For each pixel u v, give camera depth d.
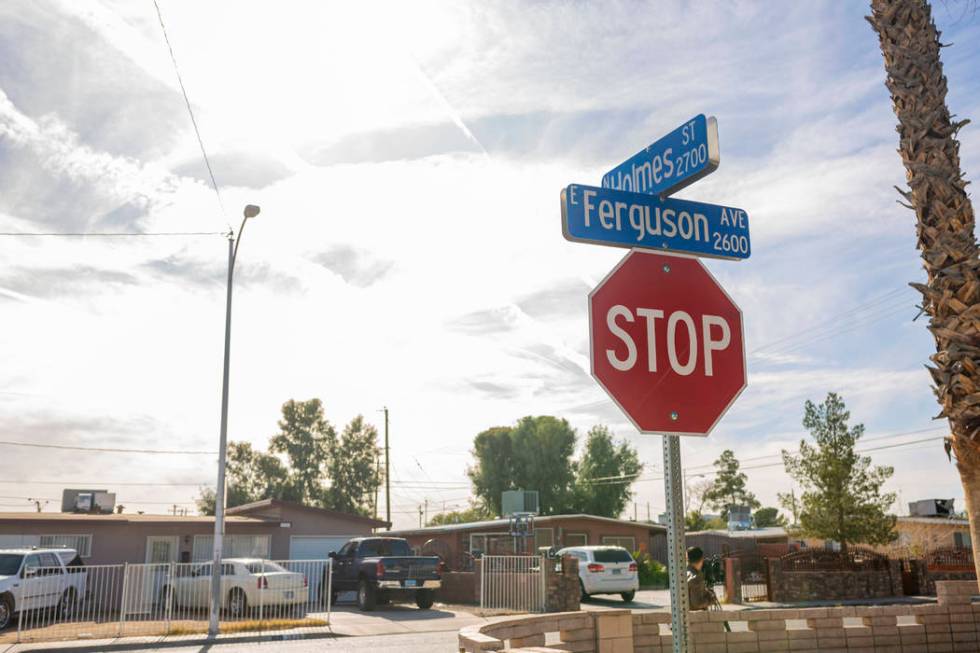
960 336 7.00
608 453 67.81
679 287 4.61
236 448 76.31
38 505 53.09
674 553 4.18
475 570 28.25
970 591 9.58
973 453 6.86
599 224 4.54
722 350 4.62
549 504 65.94
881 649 8.99
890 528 33.72
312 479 75.62
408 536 47.78
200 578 26.12
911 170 7.55
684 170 4.56
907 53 7.74
